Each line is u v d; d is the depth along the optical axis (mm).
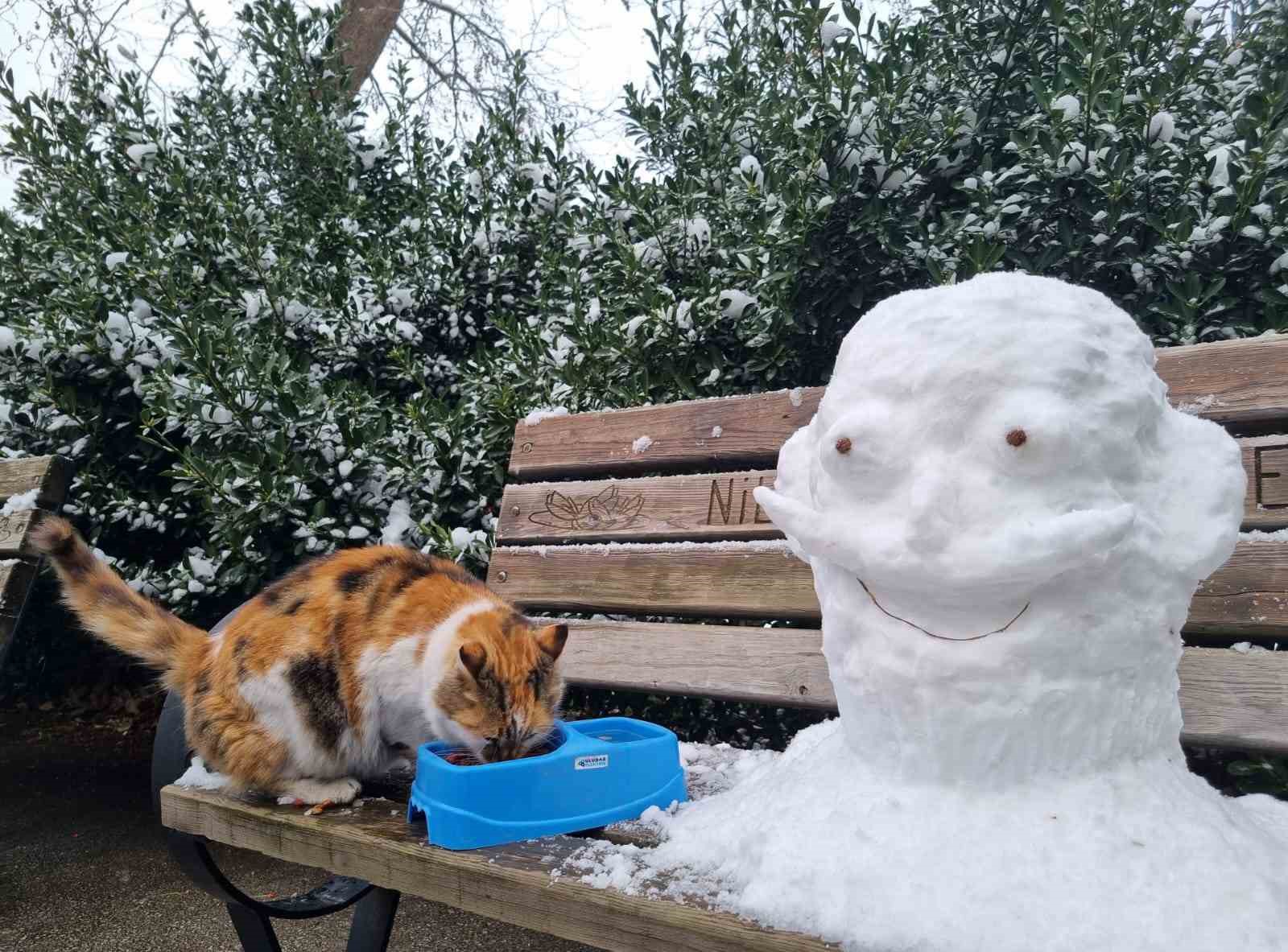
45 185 5199
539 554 2768
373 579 2281
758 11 4129
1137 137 2857
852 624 1402
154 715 5738
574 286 3818
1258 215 2520
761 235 3262
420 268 5082
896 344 1346
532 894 1379
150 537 4801
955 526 1219
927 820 1256
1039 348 1262
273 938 2273
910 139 3078
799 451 1566
